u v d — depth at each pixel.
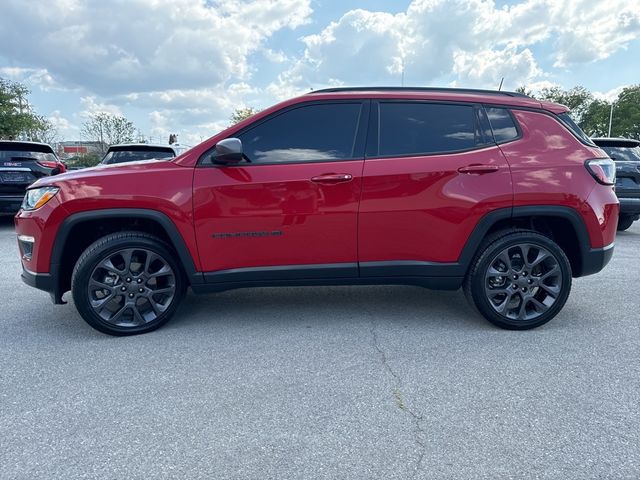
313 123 3.53
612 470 2.01
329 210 3.43
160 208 3.36
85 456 2.12
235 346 3.34
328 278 3.56
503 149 3.55
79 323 3.85
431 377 2.86
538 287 3.64
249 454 2.13
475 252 3.57
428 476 1.98
